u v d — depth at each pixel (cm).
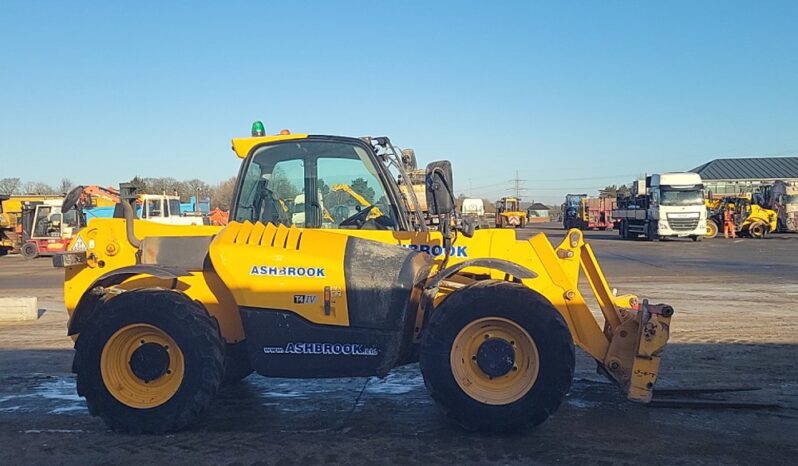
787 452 473
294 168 586
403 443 493
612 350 537
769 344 830
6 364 768
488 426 496
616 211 3916
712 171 7025
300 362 519
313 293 515
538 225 6988
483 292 499
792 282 1495
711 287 1408
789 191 3847
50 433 523
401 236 569
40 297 1403
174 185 4875
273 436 512
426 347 501
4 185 5466
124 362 520
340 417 557
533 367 493
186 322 509
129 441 503
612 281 1530
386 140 592
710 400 591
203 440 504
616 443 490
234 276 518
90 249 569
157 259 555
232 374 638
